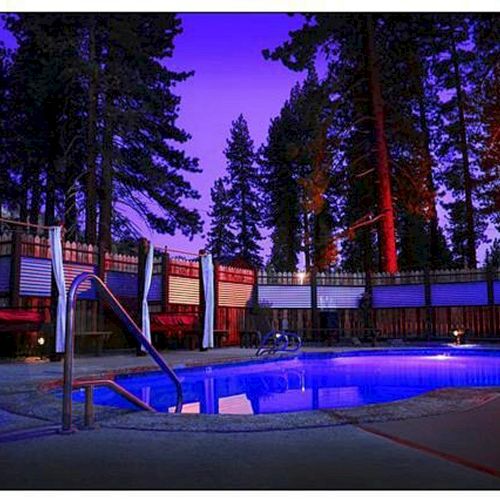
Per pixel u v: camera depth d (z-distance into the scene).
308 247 42.00
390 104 27.33
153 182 29.48
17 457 3.48
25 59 29.52
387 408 5.09
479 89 28.23
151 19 29.81
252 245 54.72
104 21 27.30
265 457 3.44
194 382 10.72
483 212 32.41
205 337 16.80
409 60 26.55
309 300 21.89
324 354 14.78
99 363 11.45
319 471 3.11
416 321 21.14
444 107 31.98
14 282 13.06
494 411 5.00
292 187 44.41
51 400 6.04
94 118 26.03
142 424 4.49
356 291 22.31
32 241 13.87
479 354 14.71
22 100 30.30
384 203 24.75
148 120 29.84
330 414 4.80
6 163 30.61
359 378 11.27
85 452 3.60
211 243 56.03
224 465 3.26
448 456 3.43
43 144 29.20
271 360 13.67
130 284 16.89
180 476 3.04
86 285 14.95
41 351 12.87
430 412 4.91
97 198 27.84
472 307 20.16
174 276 18.06
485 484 2.87
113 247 30.19
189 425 4.43
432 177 33.00
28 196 31.81
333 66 27.41
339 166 29.50
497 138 28.06
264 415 4.80
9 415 5.11
